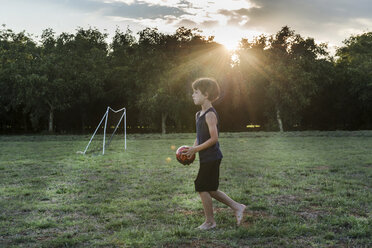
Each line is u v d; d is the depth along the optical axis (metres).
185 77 33.62
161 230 3.61
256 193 5.32
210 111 3.64
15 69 32.25
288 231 3.50
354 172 7.43
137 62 37.31
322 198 4.94
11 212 4.39
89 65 36.81
